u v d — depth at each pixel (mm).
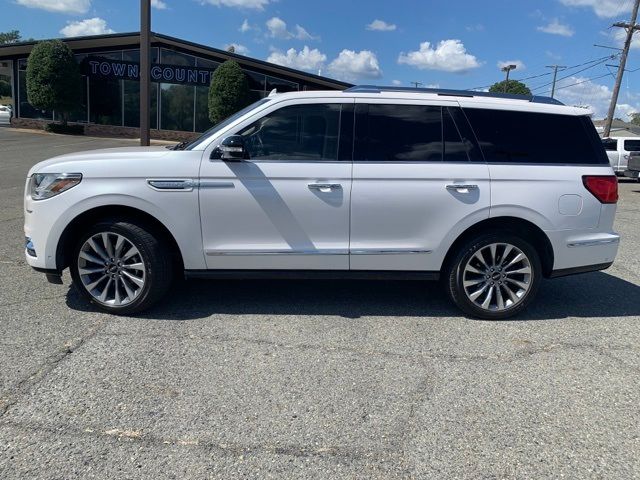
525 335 4352
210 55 30781
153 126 30781
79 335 4031
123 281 4406
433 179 4383
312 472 2588
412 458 2721
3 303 4629
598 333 4434
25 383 3299
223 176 4281
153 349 3842
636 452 2816
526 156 4535
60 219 4262
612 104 32094
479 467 2666
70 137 28203
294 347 3971
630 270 6520
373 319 4590
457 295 4598
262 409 3119
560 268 4652
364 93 4496
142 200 4242
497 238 4496
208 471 2566
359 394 3326
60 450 2676
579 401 3324
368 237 4430
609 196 4613
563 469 2666
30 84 28062
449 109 4508
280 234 4383
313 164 4344
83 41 29141
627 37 30781
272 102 4402
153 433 2848
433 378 3564
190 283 5379
